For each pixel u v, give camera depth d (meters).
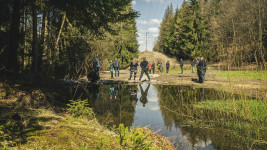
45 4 6.16
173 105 4.73
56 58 10.34
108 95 6.20
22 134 1.28
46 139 1.23
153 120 3.35
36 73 6.39
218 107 4.16
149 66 21.69
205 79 11.21
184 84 9.75
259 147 2.19
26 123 1.51
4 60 6.15
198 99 5.41
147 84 10.10
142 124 3.07
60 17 9.27
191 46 33.94
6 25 6.68
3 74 4.92
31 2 6.07
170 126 3.00
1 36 6.48
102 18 6.07
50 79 6.53
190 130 2.81
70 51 11.65
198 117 3.53
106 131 1.82
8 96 3.08
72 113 2.80
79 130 1.55
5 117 1.70
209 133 2.67
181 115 3.72
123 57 31.77
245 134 2.60
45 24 8.93
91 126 1.86
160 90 7.61
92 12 5.90
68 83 8.95
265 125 2.79
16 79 4.84
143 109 4.25
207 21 34.97
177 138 2.47
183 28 37.28
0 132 1.17
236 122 3.07
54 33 9.77
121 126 1.27
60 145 1.17
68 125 1.67
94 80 10.61
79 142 1.27
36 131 1.37
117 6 6.03
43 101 3.28
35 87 4.68
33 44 7.55
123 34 27.19
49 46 9.53
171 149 1.96
